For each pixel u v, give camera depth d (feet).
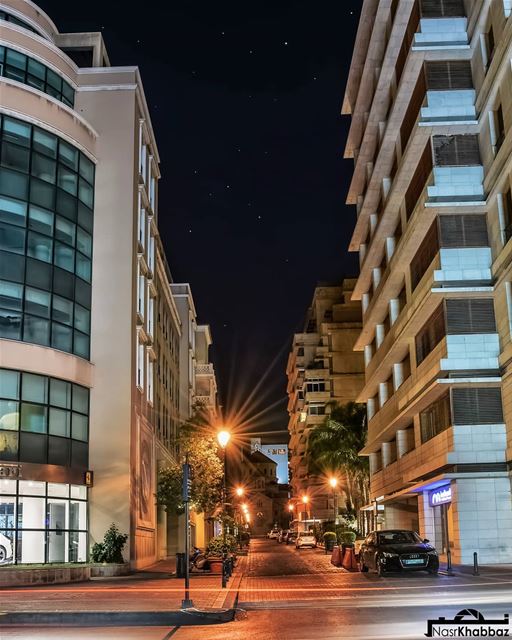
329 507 301.02
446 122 106.93
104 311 122.01
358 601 59.06
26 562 102.68
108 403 118.83
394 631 40.34
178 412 220.64
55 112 117.29
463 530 101.55
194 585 82.48
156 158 157.79
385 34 140.36
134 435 123.13
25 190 111.65
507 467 102.73
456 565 99.14
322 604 58.54
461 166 107.55
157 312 167.02
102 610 53.72
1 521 101.14
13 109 111.55
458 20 109.19
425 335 121.29
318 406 291.99
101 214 125.39
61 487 109.81
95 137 127.44
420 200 109.40
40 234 112.47
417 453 127.65
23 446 104.88
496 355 104.68
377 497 175.32
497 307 104.68
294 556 163.84
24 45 118.11
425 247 117.91
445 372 106.52
